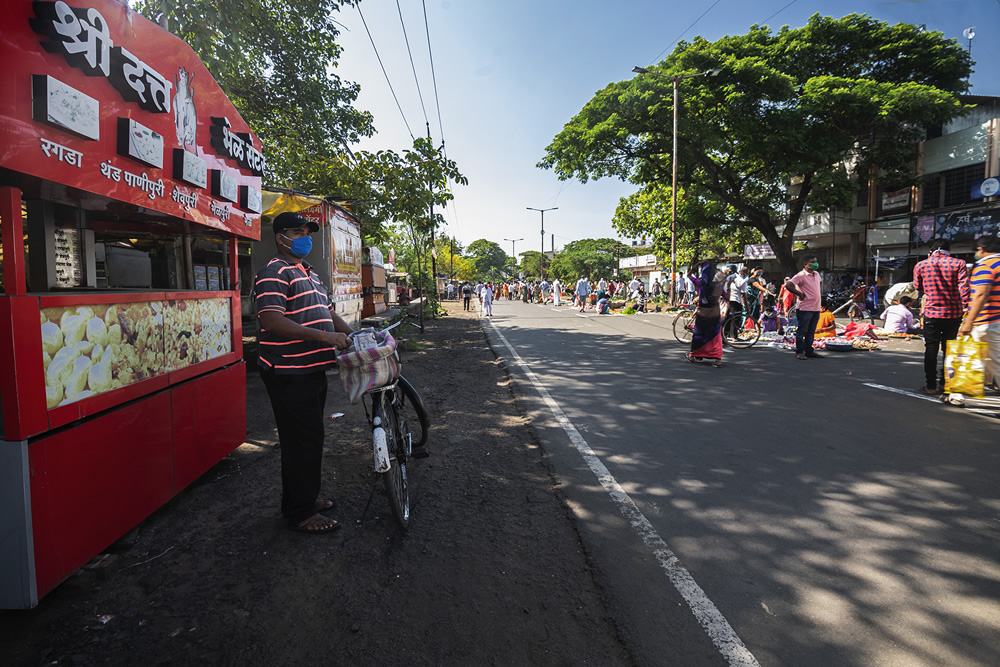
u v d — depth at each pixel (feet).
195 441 11.64
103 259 12.40
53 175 7.36
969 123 70.49
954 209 67.72
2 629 7.49
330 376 26.00
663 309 79.77
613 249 247.09
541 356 33.24
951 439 15.43
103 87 8.39
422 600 8.20
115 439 9.02
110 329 8.87
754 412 18.67
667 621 7.62
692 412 18.84
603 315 71.61
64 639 7.31
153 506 10.07
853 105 63.62
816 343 35.73
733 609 7.87
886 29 69.41
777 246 81.76
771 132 69.05
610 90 75.25
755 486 12.32
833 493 11.86
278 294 9.73
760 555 9.36
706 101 68.85
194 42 24.98
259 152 14.96
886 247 79.41
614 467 13.65
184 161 10.68
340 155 40.19
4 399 7.04
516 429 17.25
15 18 6.69
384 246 94.38
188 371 11.37
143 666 6.84
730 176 79.36
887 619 7.57
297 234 10.21
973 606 7.83
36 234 9.84
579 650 7.10
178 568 9.05
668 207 94.84
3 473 7.16
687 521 10.68
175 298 10.87
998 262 17.75
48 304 7.52
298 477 10.11
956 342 19.08
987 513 10.80
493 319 67.67
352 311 35.29
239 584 8.61
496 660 6.93
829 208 75.10
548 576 8.84
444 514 11.14
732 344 36.11
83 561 8.27
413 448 13.75
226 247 17.01
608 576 8.76
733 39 70.74
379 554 9.54
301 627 7.60
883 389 22.13
